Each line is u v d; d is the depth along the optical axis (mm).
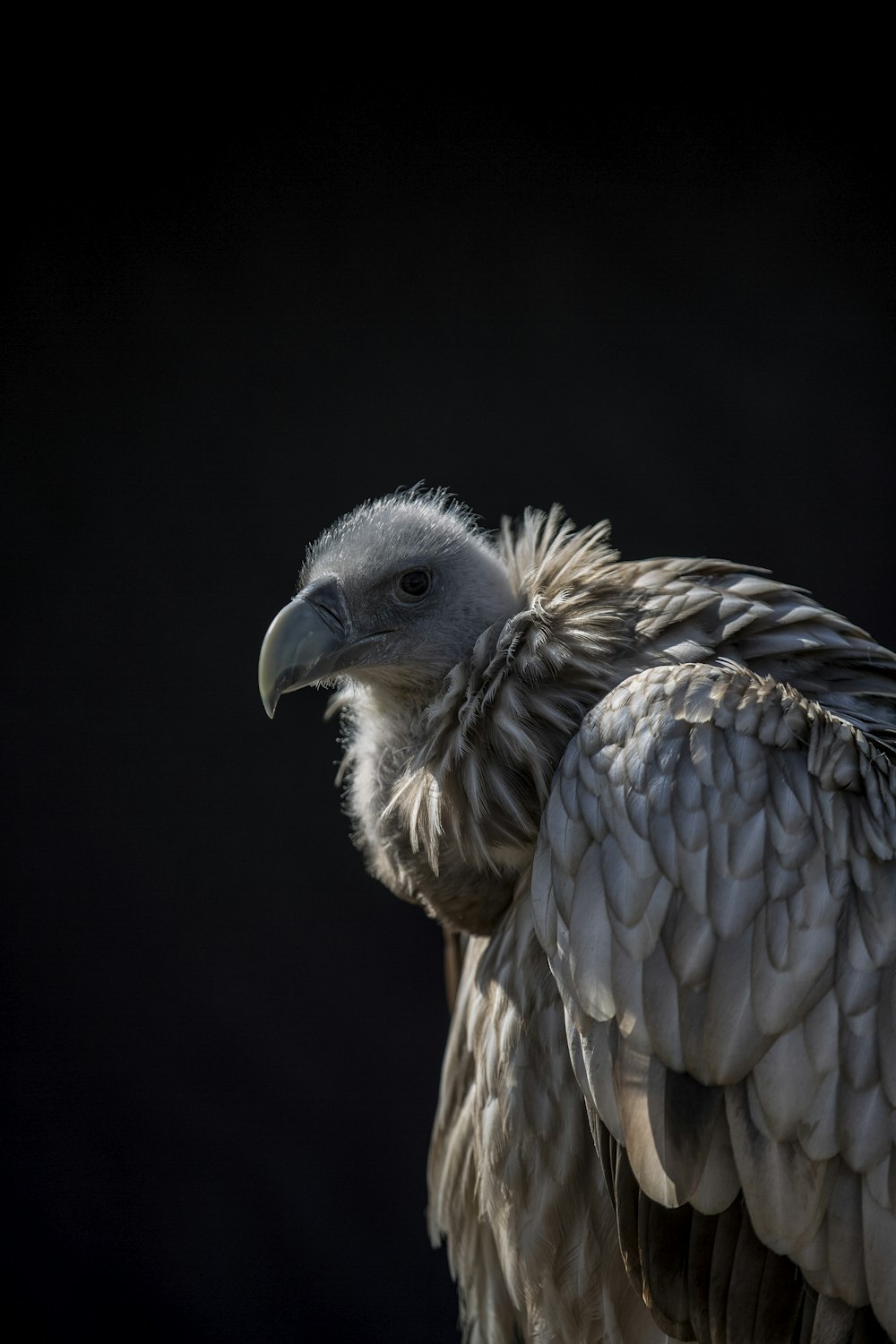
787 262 11797
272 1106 11547
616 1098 3666
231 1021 11656
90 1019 11680
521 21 11695
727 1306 3668
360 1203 11328
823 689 4273
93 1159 11422
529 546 5207
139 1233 11273
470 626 4875
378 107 11859
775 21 11469
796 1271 3633
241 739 11945
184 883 11844
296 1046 11625
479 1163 4605
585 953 3729
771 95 11625
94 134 11836
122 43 11656
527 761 4191
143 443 12031
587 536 4910
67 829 11867
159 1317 10992
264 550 12039
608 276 11977
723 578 4594
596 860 3779
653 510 12031
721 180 11789
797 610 4398
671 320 11969
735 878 3602
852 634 4484
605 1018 3680
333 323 12047
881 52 11375
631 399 12023
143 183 11914
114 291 11984
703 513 12000
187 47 11688
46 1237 11172
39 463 11984
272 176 11938
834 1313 3592
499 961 4461
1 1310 10859
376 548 4914
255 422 12070
